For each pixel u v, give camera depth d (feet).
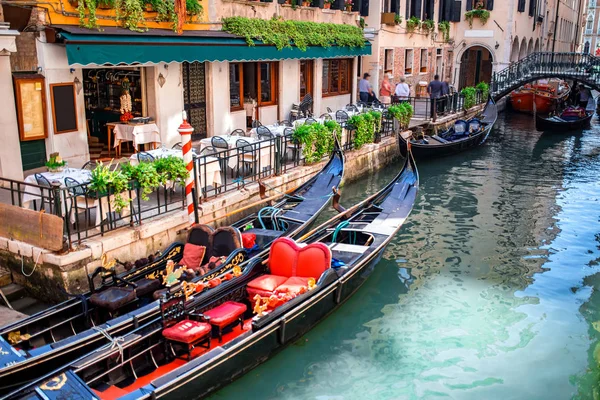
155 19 36.11
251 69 48.08
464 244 33.63
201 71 42.06
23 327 18.93
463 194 44.78
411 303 26.09
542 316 24.97
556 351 22.22
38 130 31.42
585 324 24.32
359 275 25.63
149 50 34.04
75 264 22.72
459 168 54.03
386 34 71.46
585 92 98.99
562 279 28.76
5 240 23.93
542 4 116.78
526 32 104.94
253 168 34.40
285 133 40.09
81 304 20.40
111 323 19.11
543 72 91.35
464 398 19.40
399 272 29.50
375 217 31.17
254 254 25.98
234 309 21.02
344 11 59.98
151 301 22.04
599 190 46.21
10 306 22.31
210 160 30.19
